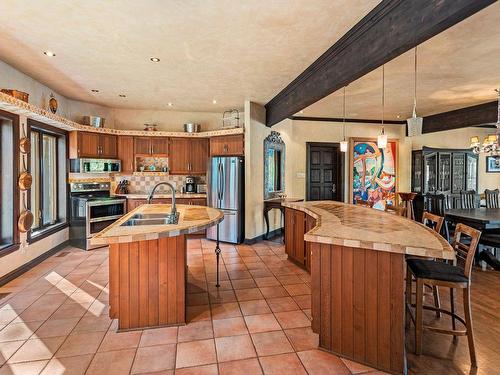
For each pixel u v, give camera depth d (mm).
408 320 2578
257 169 5672
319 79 3439
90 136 5395
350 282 2129
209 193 5789
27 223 3953
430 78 4172
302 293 3303
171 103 5625
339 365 2074
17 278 3734
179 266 2613
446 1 1750
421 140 7371
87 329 2543
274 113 5270
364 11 2387
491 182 7617
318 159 7129
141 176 6203
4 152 3734
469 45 3104
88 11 2416
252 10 2381
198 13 2432
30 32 2789
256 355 2186
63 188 5270
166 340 2379
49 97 4645
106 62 3537
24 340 2371
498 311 2898
